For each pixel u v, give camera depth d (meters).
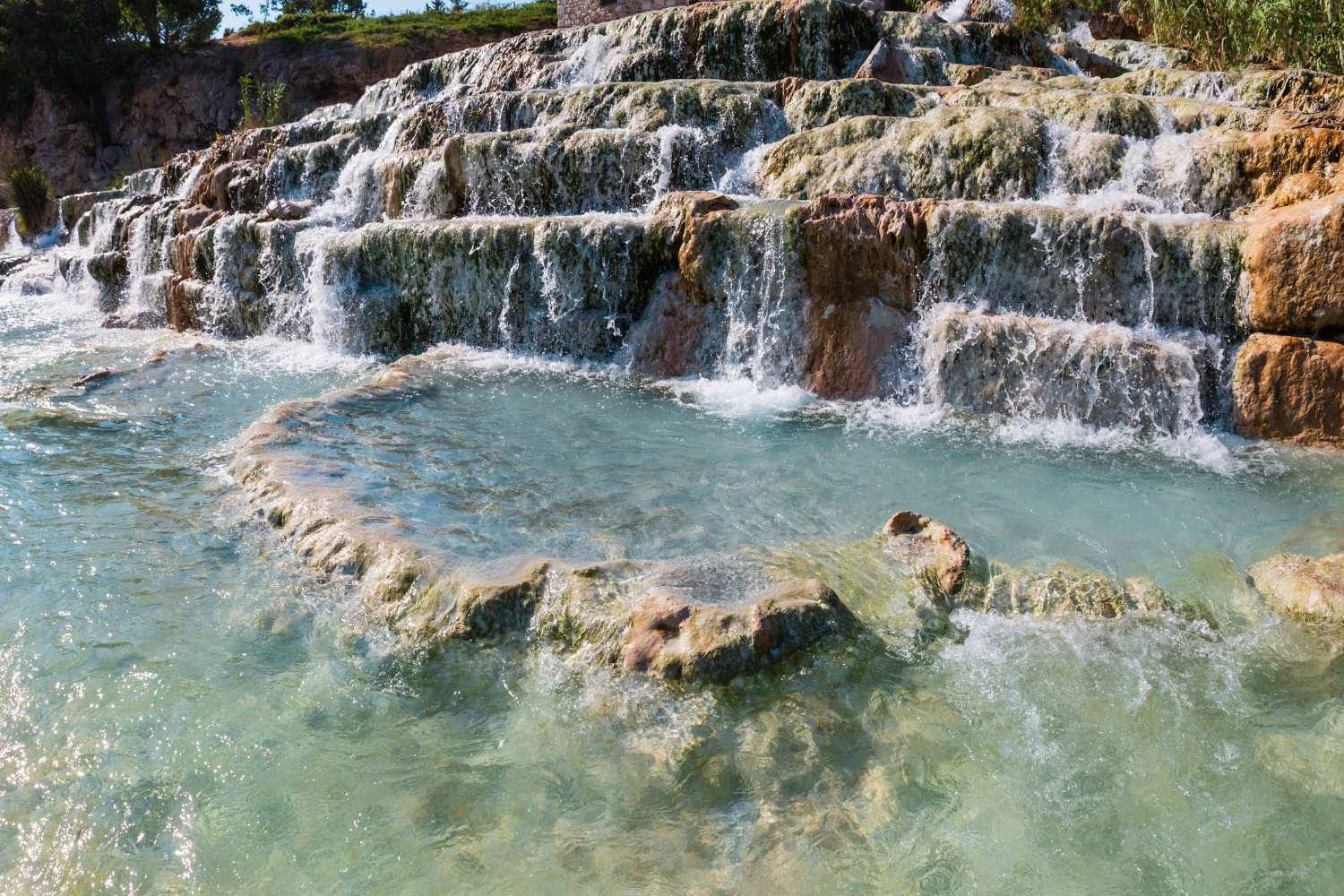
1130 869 2.82
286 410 6.94
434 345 9.91
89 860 2.87
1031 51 14.53
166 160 31.84
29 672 3.86
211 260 12.15
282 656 4.00
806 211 7.78
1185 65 14.88
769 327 8.03
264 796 3.15
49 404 8.03
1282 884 2.75
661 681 3.69
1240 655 3.93
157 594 4.51
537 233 9.00
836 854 2.87
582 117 12.30
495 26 33.66
